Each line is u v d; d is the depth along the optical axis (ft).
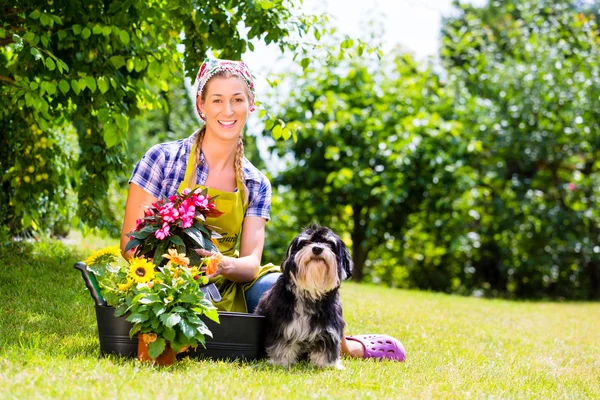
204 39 19.74
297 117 41.96
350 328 18.62
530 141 42.29
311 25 19.31
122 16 18.39
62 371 10.27
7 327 13.99
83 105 19.71
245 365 12.05
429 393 10.98
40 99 17.01
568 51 45.24
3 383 9.41
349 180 39.75
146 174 13.25
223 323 12.34
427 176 39.99
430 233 44.19
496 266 45.91
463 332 20.26
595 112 43.14
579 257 44.16
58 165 23.94
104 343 11.78
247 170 13.99
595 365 16.21
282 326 12.48
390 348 14.39
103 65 19.02
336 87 42.80
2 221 22.88
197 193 12.39
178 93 52.39
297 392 10.24
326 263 12.22
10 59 21.65
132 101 21.16
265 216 14.02
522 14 49.42
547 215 42.32
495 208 42.09
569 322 26.21
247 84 13.48
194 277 11.93
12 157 22.79
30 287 18.31
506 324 23.65
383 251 46.44
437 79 47.03
